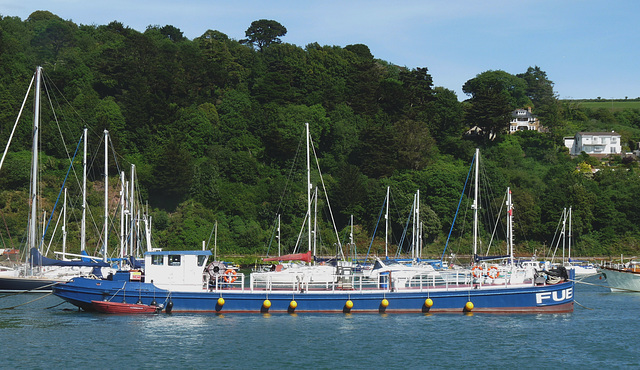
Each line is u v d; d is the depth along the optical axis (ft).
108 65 552.00
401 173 486.38
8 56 520.83
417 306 162.20
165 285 159.84
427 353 126.41
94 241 341.41
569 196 431.84
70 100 504.84
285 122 518.78
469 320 156.66
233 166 475.31
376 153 489.67
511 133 610.24
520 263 270.26
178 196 433.07
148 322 151.12
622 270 236.84
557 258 380.37
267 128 524.93
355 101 585.22
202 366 115.96
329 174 504.84
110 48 576.20
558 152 584.40
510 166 536.01
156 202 428.97
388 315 160.45
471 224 419.74
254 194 459.73
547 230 417.69
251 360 120.06
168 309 159.22
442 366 118.01
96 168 429.79
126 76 547.49
